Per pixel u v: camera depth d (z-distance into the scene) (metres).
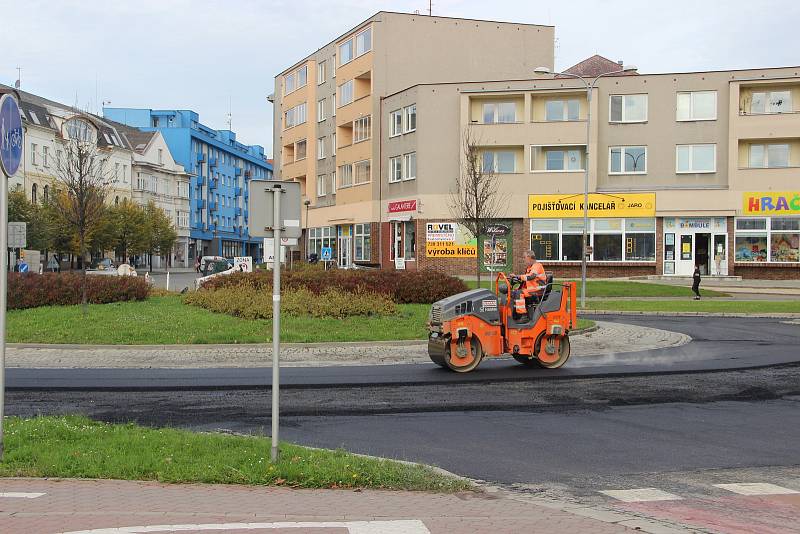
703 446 8.93
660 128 45.78
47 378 14.02
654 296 36.94
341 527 5.52
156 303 25.98
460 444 9.01
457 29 54.59
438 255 48.09
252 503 6.12
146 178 86.50
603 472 7.78
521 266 47.09
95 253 67.12
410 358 17.06
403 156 50.69
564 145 46.81
